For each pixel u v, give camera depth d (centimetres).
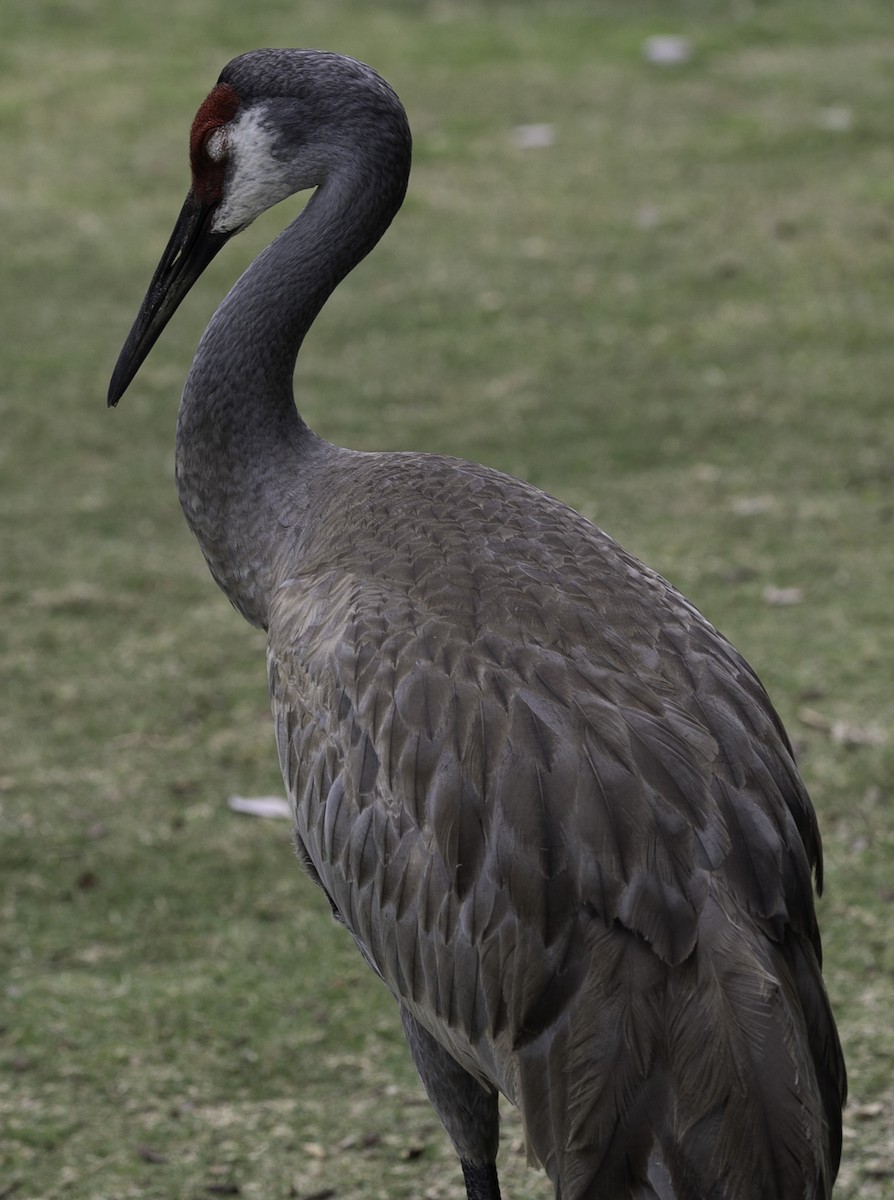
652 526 1162
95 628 1081
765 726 471
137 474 1291
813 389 1359
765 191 1797
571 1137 414
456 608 485
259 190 627
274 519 600
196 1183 654
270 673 540
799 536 1141
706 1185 399
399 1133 679
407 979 477
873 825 843
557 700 454
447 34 2405
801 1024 421
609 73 2223
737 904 424
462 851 447
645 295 1573
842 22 2405
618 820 428
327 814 495
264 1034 732
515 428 1323
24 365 1477
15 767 935
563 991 423
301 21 2470
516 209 1800
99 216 1825
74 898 828
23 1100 697
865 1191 631
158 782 921
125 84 2231
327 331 1532
